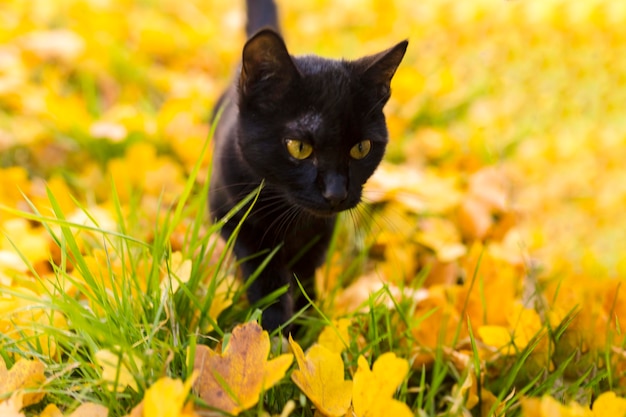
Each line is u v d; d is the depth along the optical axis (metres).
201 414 0.46
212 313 0.56
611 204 0.83
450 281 0.68
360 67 0.58
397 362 0.48
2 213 0.68
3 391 0.48
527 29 1.08
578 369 0.56
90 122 0.81
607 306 0.63
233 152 0.60
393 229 0.73
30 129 0.78
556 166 0.87
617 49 1.04
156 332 0.53
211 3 1.18
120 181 0.74
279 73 0.56
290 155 0.57
